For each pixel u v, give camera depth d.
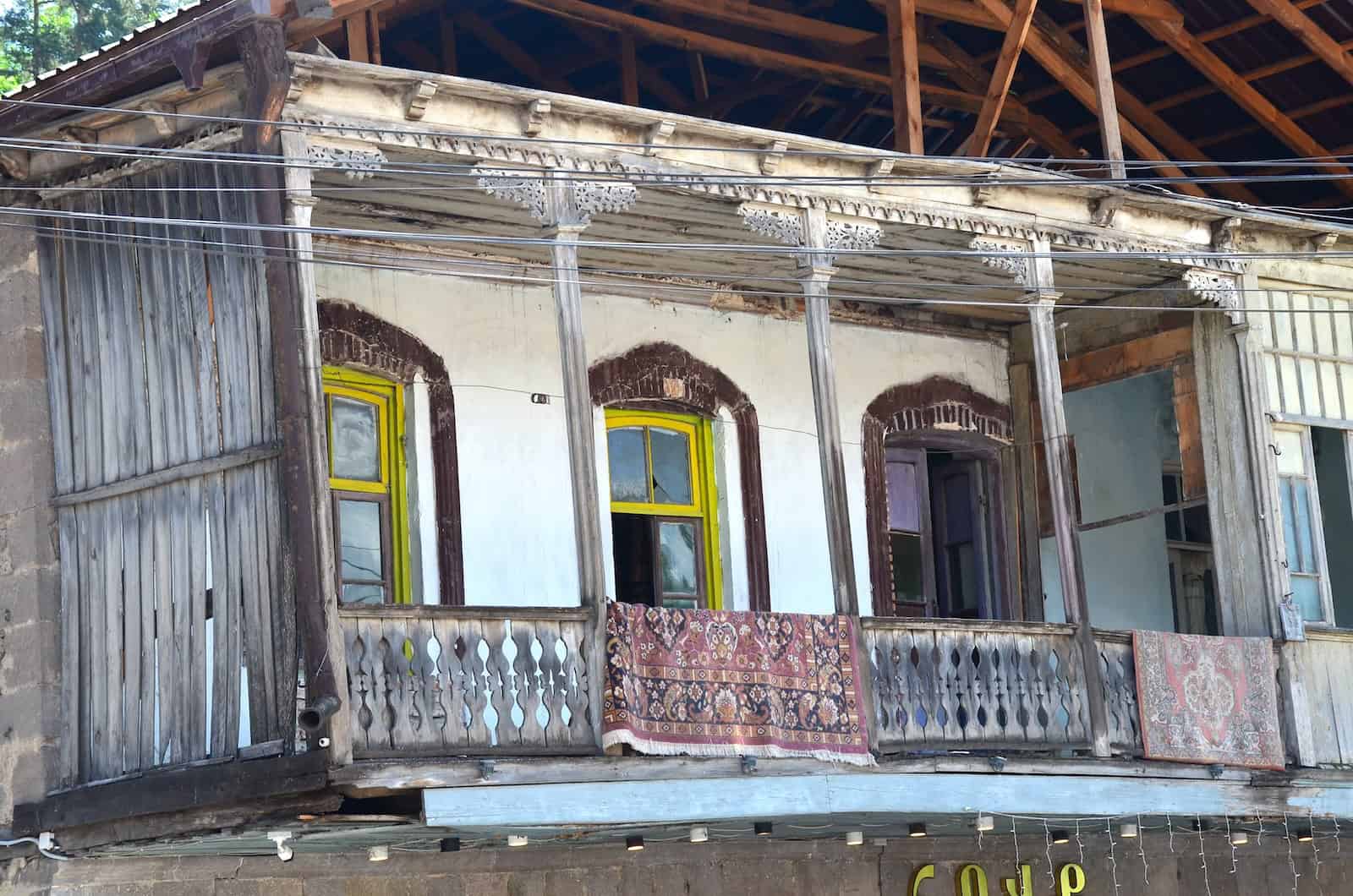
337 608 13.21
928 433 20.33
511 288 17.64
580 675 14.27
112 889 14.70
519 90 14.58
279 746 13.20
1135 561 19.81
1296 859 21.84
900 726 15.71
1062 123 22.47
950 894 19.09
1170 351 19.45
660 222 16.73
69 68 14.02
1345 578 19.34
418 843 15.57
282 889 15.41
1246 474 18.80
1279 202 23.61
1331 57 20.23
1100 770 16.77
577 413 14.63
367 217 16.20
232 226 13.17
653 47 20.91
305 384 13.44
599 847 16.95
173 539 14.10
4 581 14.98
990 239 17.48
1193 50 20.58
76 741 14.48
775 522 18.97
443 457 16.94
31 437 14.89
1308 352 19.45
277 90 13.36
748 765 14.75
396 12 18.94
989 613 20.48
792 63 20.30
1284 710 18.33
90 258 14.83
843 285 19.23
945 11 19.30
